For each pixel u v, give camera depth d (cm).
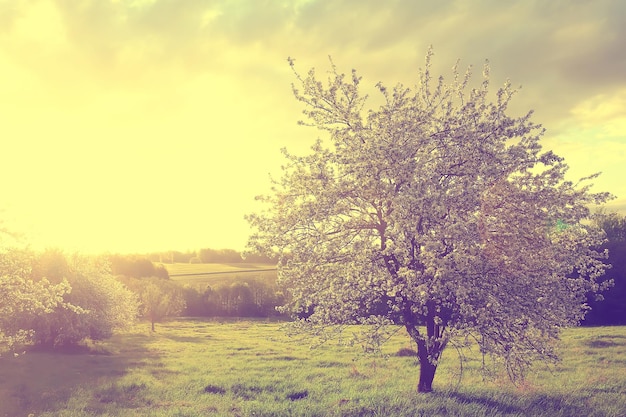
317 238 1656
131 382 2684
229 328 7200
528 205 1539
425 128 1684
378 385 2266
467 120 1666
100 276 4969
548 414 1488
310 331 1698
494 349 1566
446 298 1477
